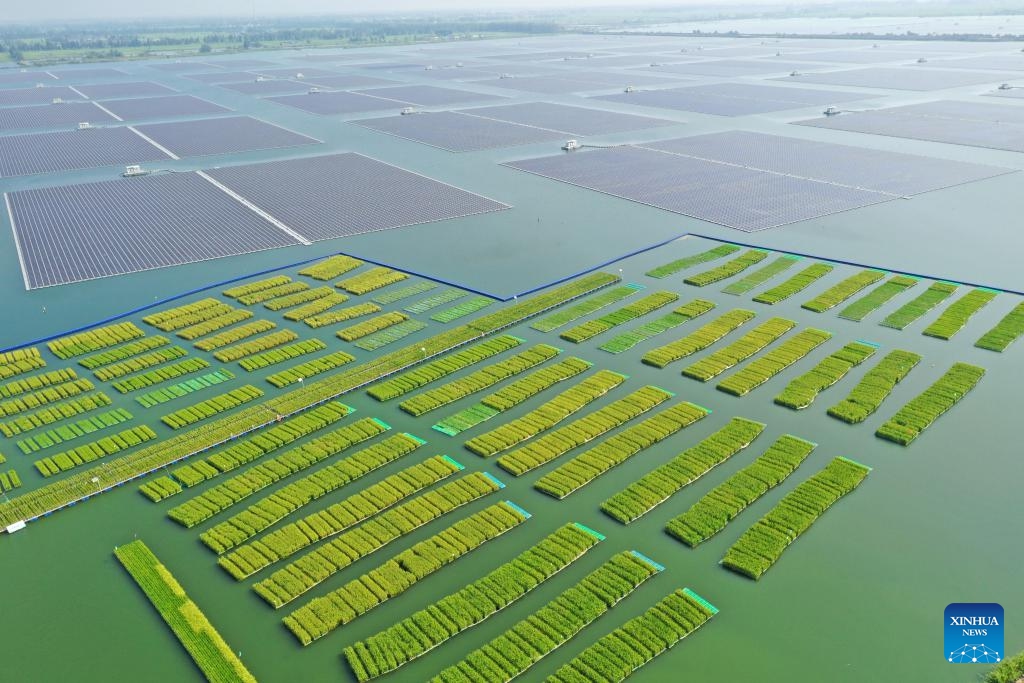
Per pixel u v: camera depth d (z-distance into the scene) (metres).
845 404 58.66
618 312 75.50
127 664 38.53
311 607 41.41
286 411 59.78
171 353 68.81
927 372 63.22
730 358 66.19
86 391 63.22
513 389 62.38
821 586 42.16
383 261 88.94
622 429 57.28
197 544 46.69
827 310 74.75
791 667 37.41
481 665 37.94
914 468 51.62
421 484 50.94
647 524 47.44
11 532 47.44
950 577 42.38
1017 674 36.50
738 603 41.25
